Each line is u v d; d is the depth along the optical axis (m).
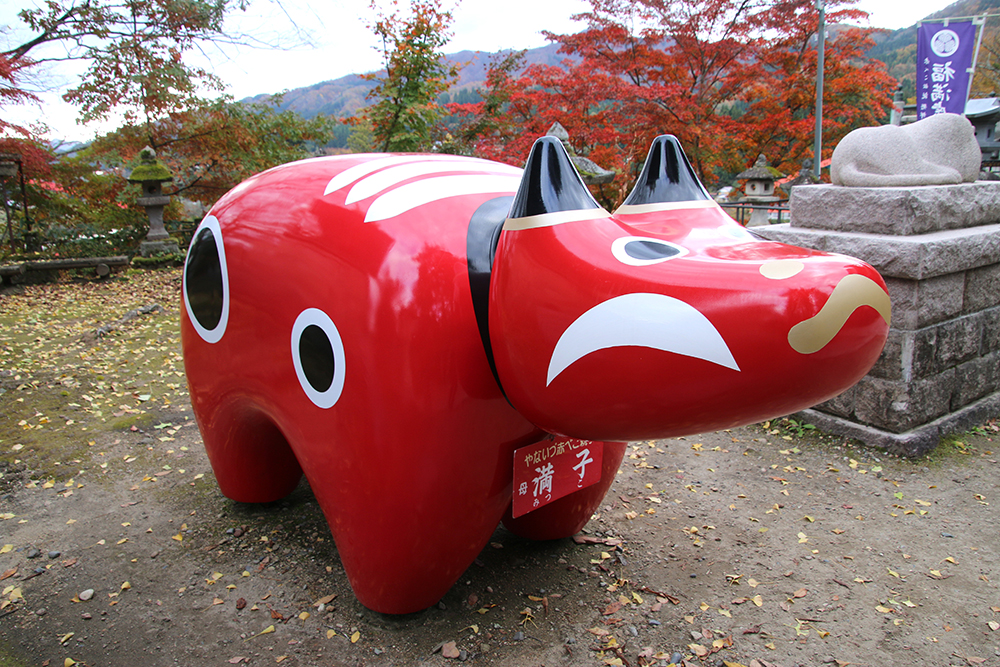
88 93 11.62
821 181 13.02
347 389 1.88
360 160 2.32
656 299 1.40
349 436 1.91
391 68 12.01
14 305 8.27
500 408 1.93
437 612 2.30
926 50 11.12
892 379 3.69
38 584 2.54
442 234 1.89
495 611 2.32
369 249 1.86
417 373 1.79
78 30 11.25
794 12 14.92
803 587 2.50
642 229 1.75
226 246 2.33
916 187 3.79
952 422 3.88
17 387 4.92
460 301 1.83
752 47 14.95
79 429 4.14
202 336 2.54
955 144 4.03
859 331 1.33
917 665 2.11
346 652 2.13
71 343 6.29
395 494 1.89
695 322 1.36
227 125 13.01
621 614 2.32
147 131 12.83
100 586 2.53
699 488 3.31
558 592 2.43
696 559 2.68
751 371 1.35
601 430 1.60
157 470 3.56
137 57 11.47
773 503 3.16
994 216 4.22
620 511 3.06
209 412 2.68
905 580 2.56
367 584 2.11
